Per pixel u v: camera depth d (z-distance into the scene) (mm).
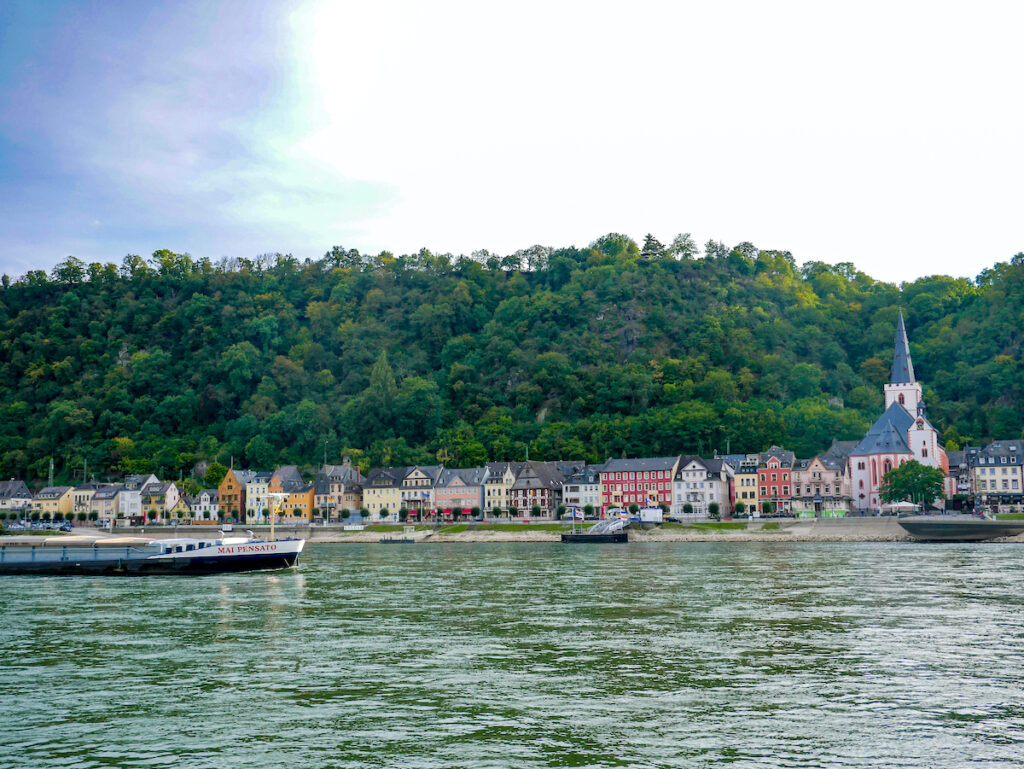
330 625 71375
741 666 53969
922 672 51812
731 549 154875
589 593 89188
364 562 138875
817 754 38000
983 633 63375
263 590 98562
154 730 42281
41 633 69438
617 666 54438
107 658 59000
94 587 106562
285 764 37656
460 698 47375
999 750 38312
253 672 54062
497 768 36812
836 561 122250
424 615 75938
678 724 42344
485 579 106062
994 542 165000
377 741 40375
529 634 65688
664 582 98000
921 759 37344
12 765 37812
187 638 66312
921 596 82500
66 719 44219
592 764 37094
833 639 61812
